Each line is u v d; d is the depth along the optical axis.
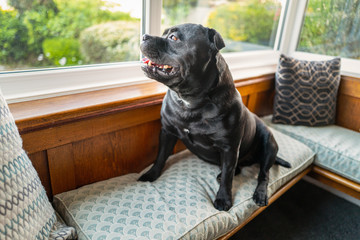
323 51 1.97
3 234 0.56
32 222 0.65
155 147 1.37
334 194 1.84
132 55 1.33
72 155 1.03
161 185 1.10
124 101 1.05
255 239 1.37
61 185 1.04
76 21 1.10
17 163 0.64
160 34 1.31
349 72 1.84
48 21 1.02
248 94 1.75
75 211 0.90
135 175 1.23
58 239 0.73
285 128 1.75
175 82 0.86
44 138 0.90
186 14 1.62
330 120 1.80
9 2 0.91
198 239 0.88
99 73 1.18
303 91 1.73
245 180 1.21
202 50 0.85
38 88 1.02
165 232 0.84
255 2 1.94
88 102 0.99
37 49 1.03
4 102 0.66
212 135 1.03
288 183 1.39
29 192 0.66
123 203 0.95
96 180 1.16
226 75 0.96
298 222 1.53
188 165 1.27
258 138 1.33
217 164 1.28
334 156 1.49
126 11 1.22
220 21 1.88
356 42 1.79
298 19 2.00
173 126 1.09
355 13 1.75
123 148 1.21
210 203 1.03
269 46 2.13
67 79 1.09
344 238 1.42
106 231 0.83
